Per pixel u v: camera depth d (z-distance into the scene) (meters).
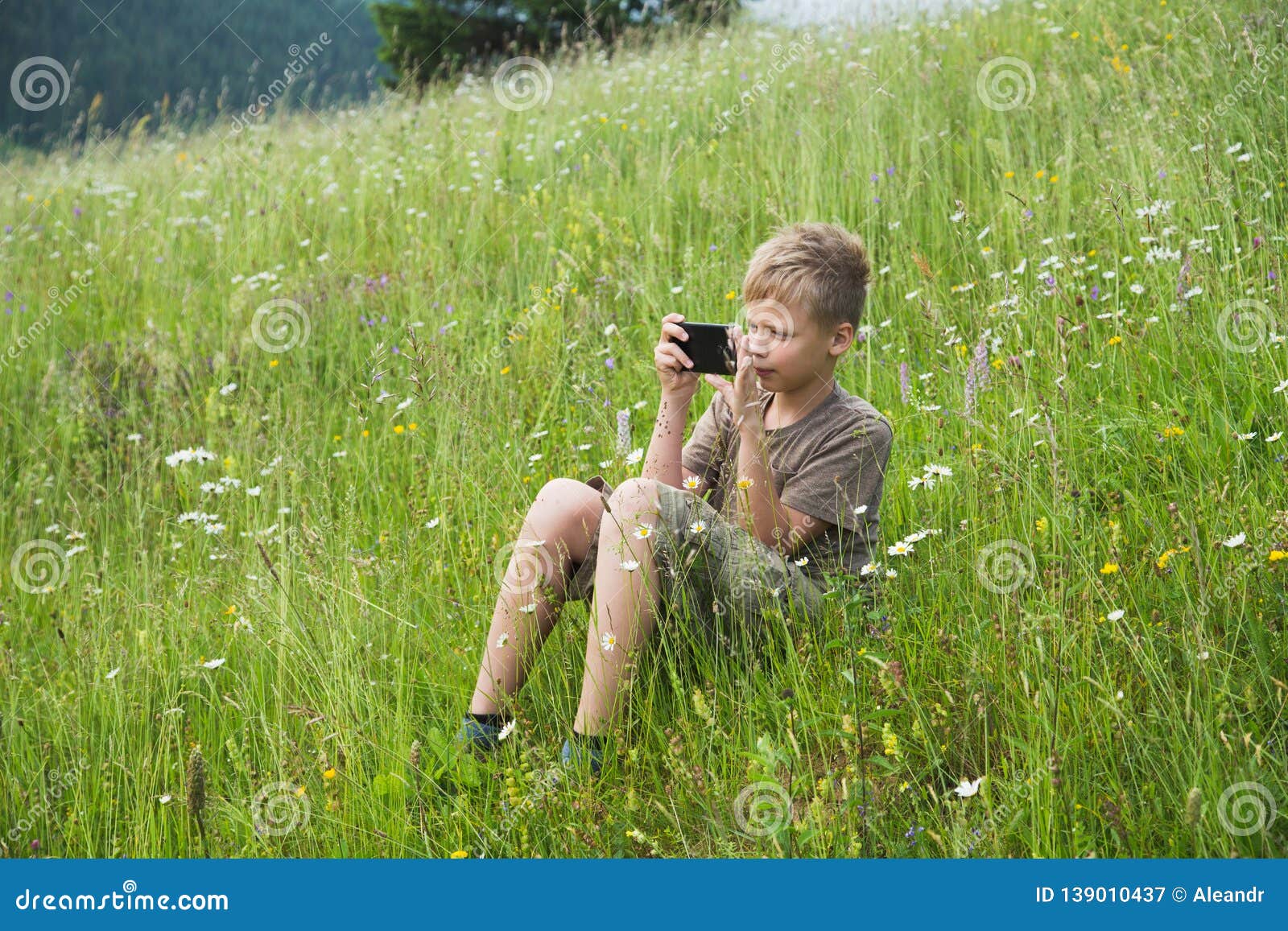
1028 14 7.08
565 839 2.07
